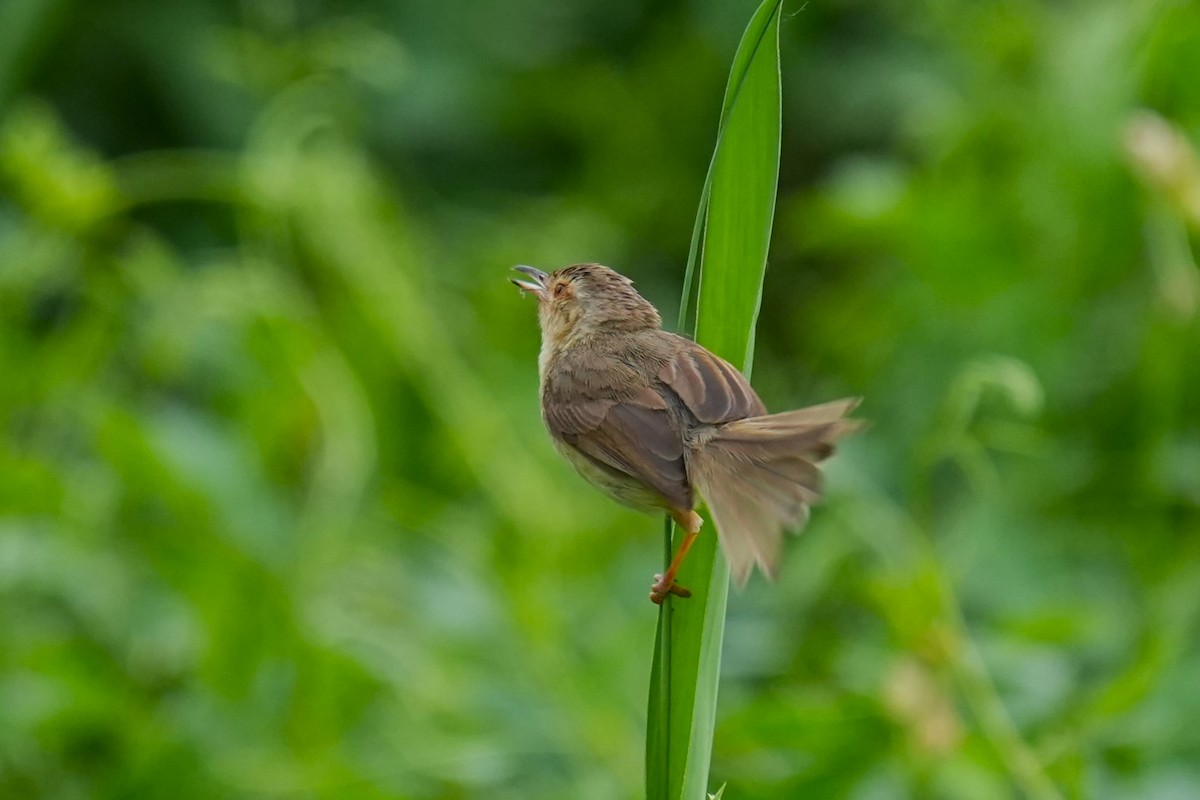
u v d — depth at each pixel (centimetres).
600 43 1670
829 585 1166
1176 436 1171
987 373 956
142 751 991
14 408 1171
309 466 1185
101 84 1452
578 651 1113
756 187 602
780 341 1587
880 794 901
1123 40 1165
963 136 1305
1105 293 1215
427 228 1439
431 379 1226
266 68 1294
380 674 1019
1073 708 934
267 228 1219
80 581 1066
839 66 1566
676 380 721
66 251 1180
